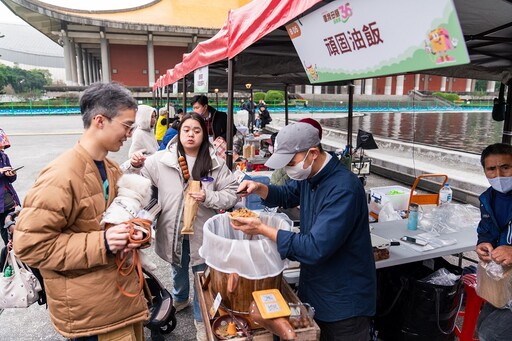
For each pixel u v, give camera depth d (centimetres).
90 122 139
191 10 4412
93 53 4953
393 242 235
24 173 791
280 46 345
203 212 243
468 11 214
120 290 143
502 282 172
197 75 420
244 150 554
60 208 125
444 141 1443
